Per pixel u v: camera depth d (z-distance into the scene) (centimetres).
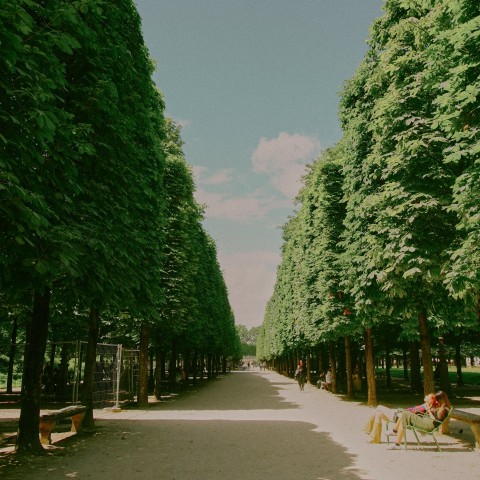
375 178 1248
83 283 892
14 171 558
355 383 2908
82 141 761
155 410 1777
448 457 827
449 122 763
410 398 2217
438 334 1841
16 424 1366
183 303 2214
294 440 1035
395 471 719
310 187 2559
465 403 1906
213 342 4350
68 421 1420
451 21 759
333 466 759
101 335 2588
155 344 2245
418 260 997
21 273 688
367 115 1412
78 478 686
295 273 3450
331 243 2050
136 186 1137
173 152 2392
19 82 557
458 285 759
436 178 1032
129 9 1170
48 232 654
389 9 1237
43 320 928
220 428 1238
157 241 1431
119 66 1036
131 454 870
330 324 1986
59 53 855
